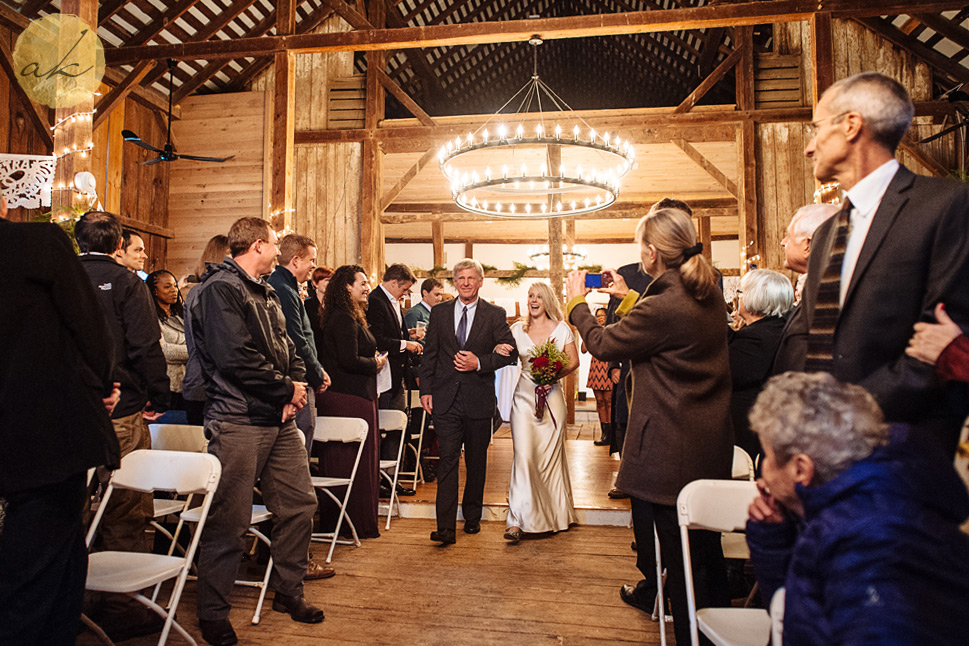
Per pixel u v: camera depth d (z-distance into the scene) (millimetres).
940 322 1291
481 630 2535
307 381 3355
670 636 2473
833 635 873
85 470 1756
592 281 2430
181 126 10148
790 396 1028
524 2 12797
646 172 10250
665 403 2057
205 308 2451
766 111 8656
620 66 14344
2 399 1639
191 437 2994
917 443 977
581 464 5781
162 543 3338
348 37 6727
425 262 14883
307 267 3445
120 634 2416
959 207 1336
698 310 2039
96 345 1826
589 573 3180
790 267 2301
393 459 4641
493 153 9547
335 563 3322
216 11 9203
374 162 9250
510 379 3938
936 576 851
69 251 1813
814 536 954
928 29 8430
